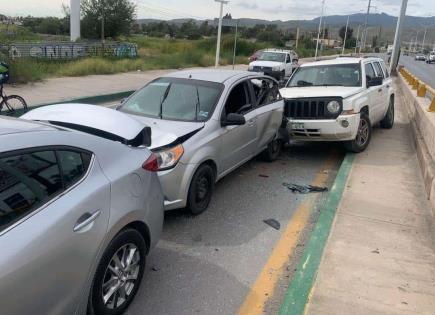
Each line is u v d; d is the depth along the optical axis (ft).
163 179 15.72
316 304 11.60
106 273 10.43
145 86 21.45
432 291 12.46
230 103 20.38
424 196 20.08
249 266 14.28
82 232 9.20
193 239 15.94
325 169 25.52
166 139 16.35
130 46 106.42
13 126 9.37
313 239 15.24
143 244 11.76
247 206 19.26
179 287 12.93
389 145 30.17
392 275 13.19
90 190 9.75
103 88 56.39
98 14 148.66
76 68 69.51
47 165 9.14
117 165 10.93
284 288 13.10
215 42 130.72
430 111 31.60
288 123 26.73
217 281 13.33
